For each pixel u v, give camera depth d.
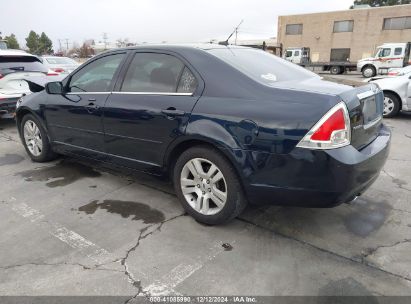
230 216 3.10
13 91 7.09
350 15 36.34
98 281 2.53
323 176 2.59
